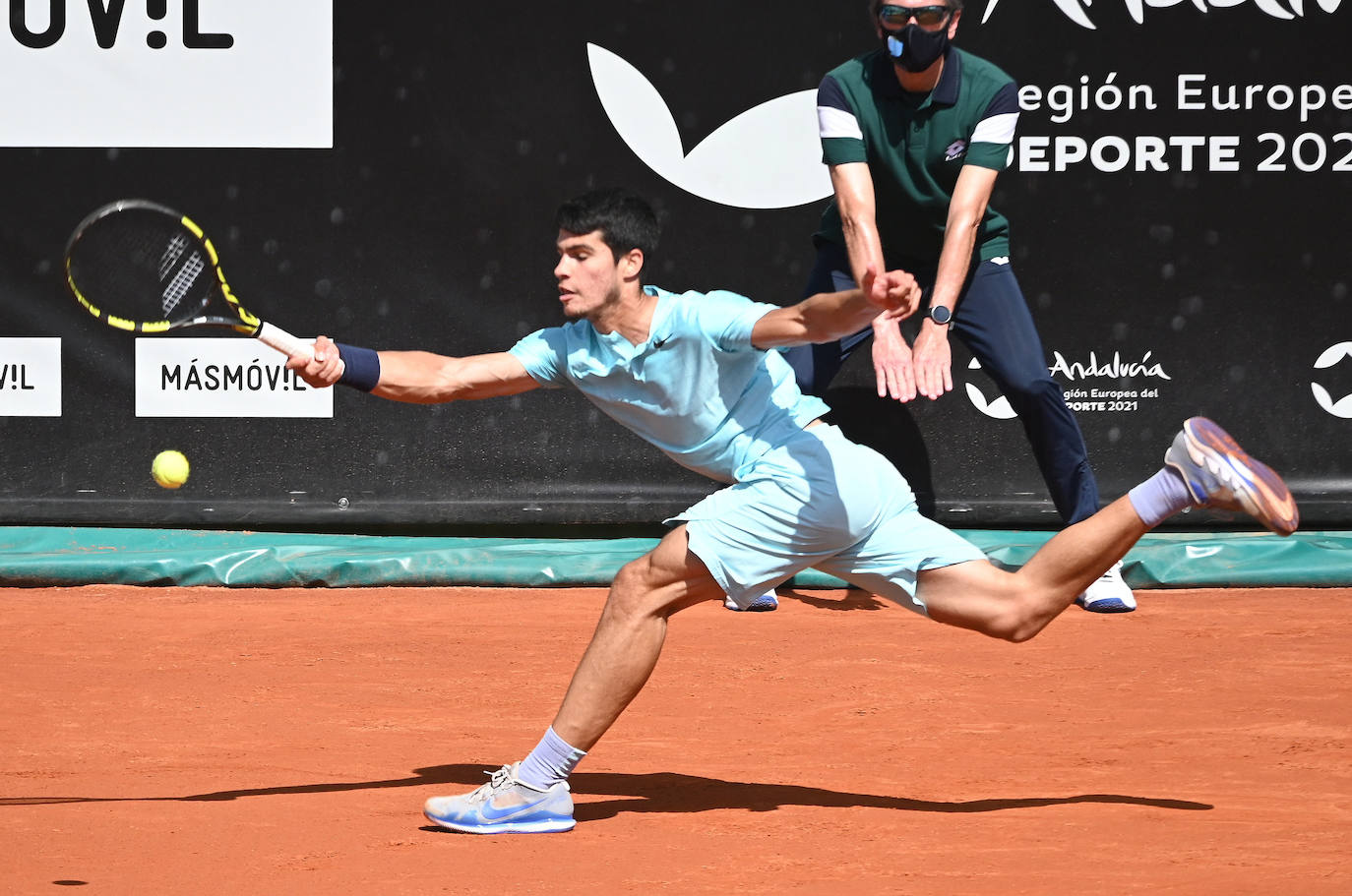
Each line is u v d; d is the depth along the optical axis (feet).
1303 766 44.68
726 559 37.52
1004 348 73.92
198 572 83.66
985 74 68.44
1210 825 37.65
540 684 58.54
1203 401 93.40
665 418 38.83
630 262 37.42
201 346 93.15
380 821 38.58
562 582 84.02
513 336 94.12
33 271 92.79
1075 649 64.95
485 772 44.42
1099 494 93.56
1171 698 54.85
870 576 38.75
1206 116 92.48
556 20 92.63
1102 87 92.38
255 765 45.34
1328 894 31.09
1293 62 92.32
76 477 93.40
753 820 38.78
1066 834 36.91
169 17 92.27
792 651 64.80
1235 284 92.99
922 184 70.38
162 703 54.54
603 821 38.81
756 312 36.40
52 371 92.99
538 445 94.17
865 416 93.35
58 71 92.22
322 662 62.80
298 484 93.81
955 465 93.40
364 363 39.50
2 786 42.55
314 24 92.58
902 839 36.65
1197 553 83.56
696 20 92.63
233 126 92.68
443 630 70.69
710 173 93.20
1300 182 92.63
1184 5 92.17
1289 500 34.99
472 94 92.99
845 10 92.38
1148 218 92.89
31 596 80.38
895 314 32.91
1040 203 92.79
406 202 93.50
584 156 93.35
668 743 48.73
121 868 34.06
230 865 34.42
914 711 53.11
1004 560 84.64
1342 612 74.74
